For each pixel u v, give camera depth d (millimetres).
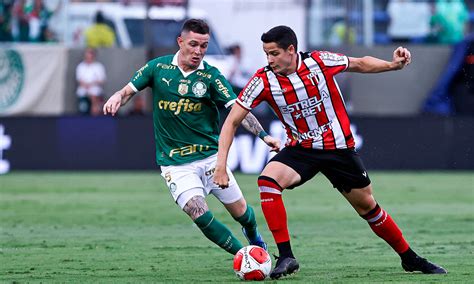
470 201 48656
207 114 26234
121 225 39188
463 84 68562
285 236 24594
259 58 68750
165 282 24000
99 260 28844
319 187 57688
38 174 66375
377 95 69125
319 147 24328
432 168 67500
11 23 69062
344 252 30734
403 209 45000
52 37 69500
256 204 47031
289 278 24438
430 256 29531
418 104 69562
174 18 68938
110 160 67875
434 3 70562
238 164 66625
